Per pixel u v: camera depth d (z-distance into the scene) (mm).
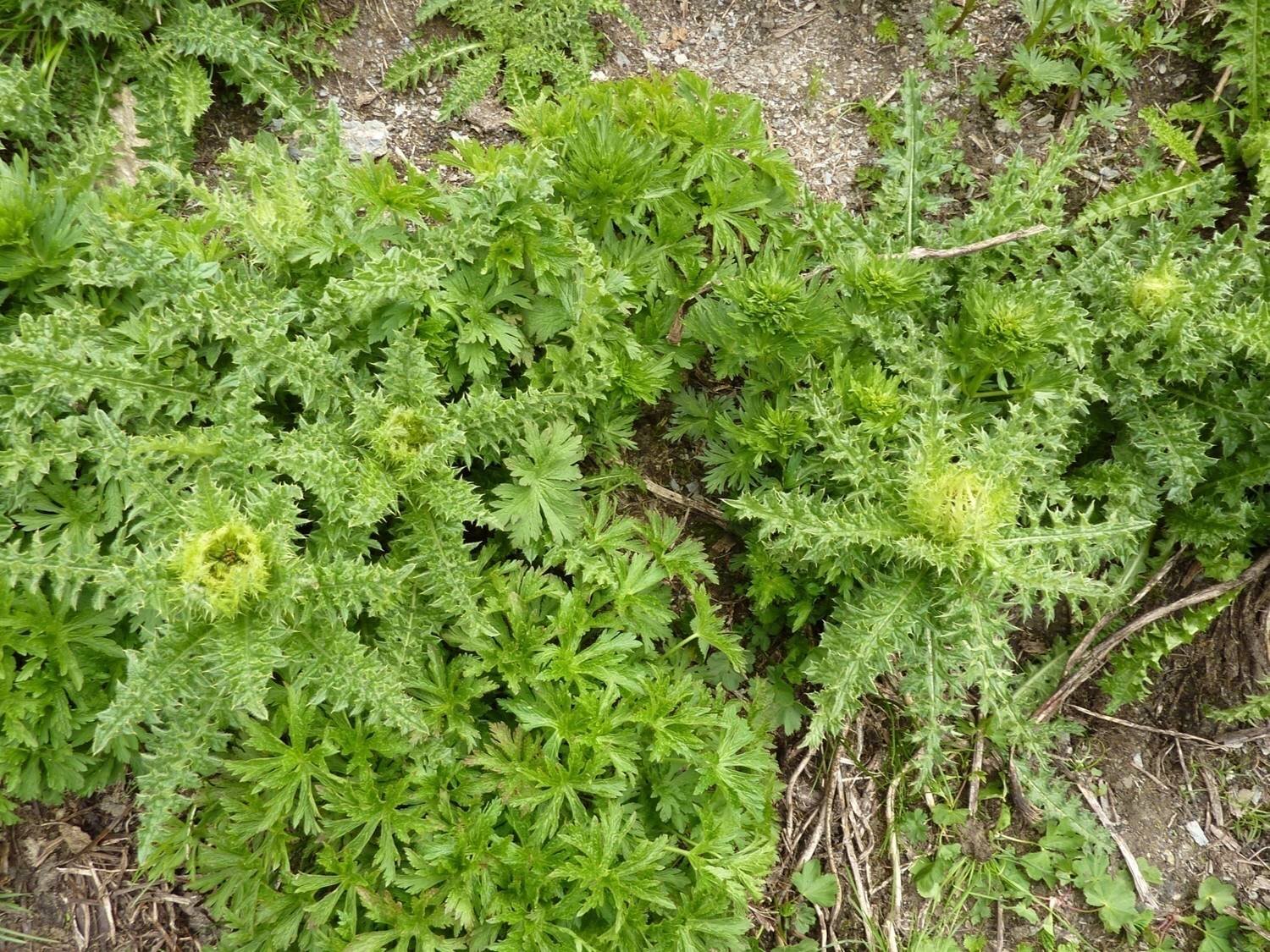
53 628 399
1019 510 449
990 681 436
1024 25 571
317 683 407
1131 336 501
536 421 453
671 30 579
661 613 457
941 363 478
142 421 425
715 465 526
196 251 427
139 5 481
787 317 450
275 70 505
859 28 579
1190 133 557
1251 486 501
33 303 425
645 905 420
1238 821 525
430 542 423
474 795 420
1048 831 521
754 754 447
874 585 469
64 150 472
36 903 440
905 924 510
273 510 382
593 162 467
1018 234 490
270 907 407
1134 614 523
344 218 433
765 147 509
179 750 382
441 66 546
